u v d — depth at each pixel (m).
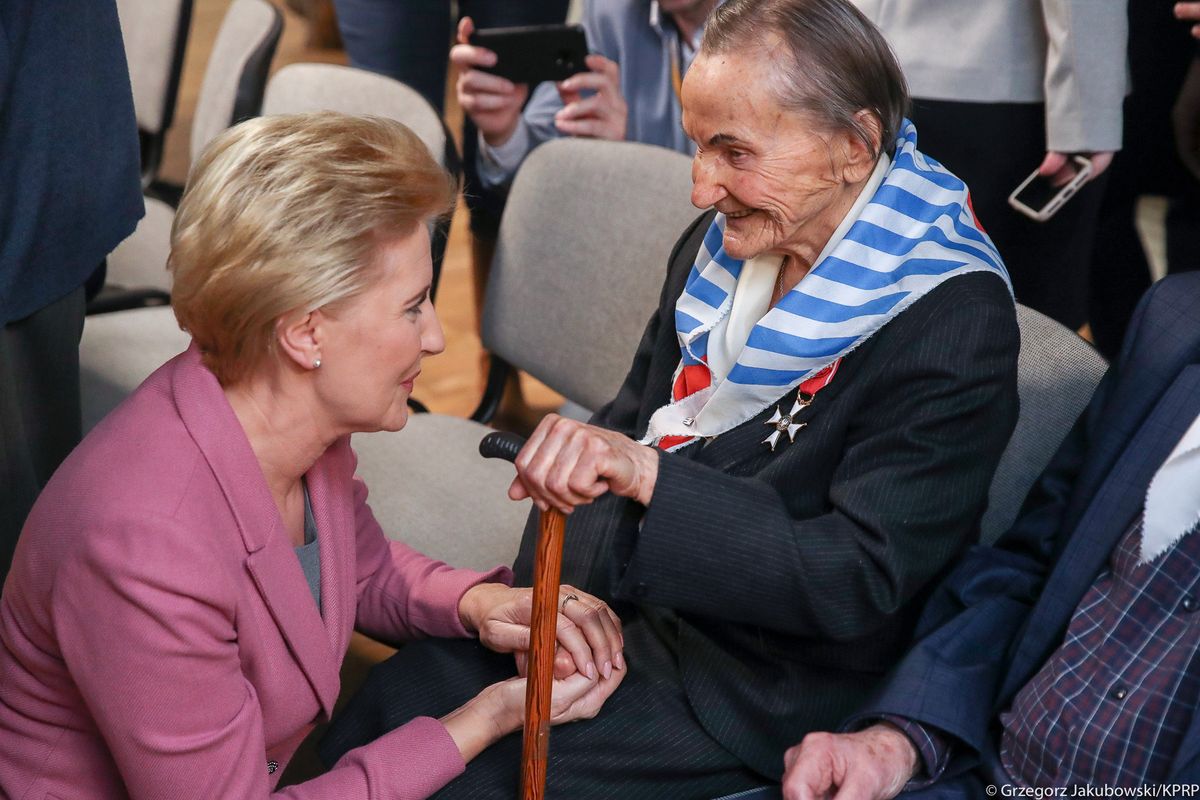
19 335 1.70
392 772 1.30
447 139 2.09
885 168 1.40
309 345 1.15
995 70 2.26
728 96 1.27
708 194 1.33
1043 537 1.46
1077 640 1.28
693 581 1.32
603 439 1.25
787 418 1.39
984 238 1.41
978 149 2.33
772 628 1.36
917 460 1.31
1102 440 1.39
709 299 1.49
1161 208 2.56
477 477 1.96
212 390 1.18
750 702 1.42
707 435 1.45
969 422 1.30
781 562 1.30
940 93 2.31
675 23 2.33
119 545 1.09
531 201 2.05
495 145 2.45
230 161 1.10
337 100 2.23
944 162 2.37
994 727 1.35
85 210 1.73
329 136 1.11
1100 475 1.38
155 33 2.85
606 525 1.59
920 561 1.32
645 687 1.47
